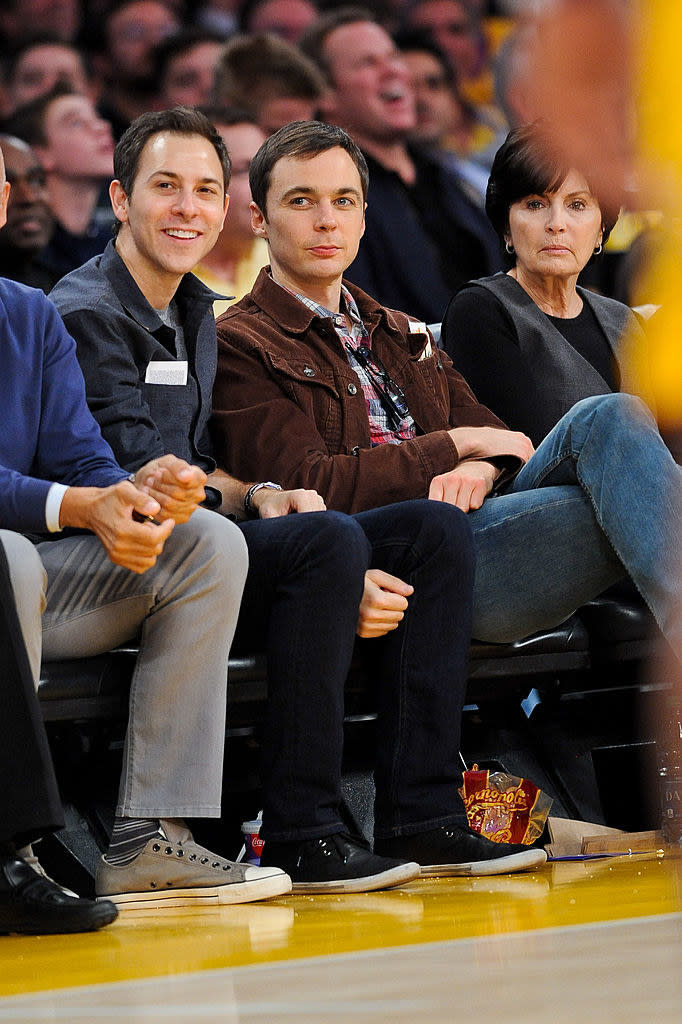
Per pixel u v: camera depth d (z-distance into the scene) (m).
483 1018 3.03
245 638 7.86
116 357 8.20
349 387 9.28
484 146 17.91
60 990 4.27
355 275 16.38
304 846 7.13
